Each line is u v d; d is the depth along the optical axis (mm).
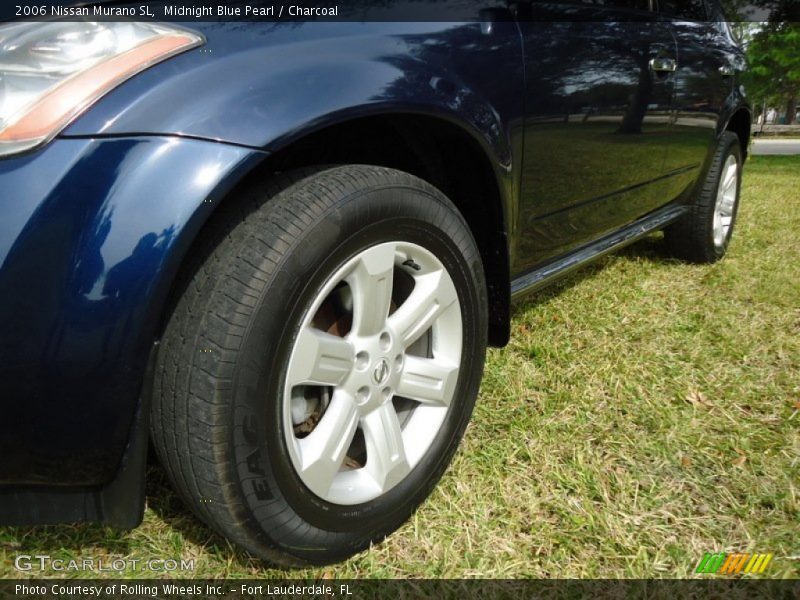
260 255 1189
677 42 2760
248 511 1214
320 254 1248
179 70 1150
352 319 1396
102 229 1057
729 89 3398
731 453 1795
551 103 1894
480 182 1732
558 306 2848
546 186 1985
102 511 1201
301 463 1293
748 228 4496
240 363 1158
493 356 2373
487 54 1649
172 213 1080
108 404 1105
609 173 2357
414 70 1434
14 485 1148
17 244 1032
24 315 1043
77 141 1066
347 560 1426
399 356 1495
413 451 1548
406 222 1413
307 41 1307
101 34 1150
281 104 1187
